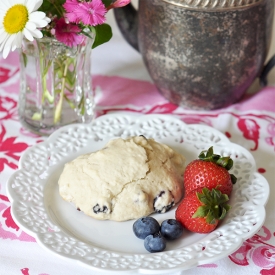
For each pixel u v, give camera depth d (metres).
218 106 0.64
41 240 0.45
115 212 0.49
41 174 0.53
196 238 0.47
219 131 0.58
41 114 0.59
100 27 0.55
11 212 0.48
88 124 0.58
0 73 0.69
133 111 0.64
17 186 0.51
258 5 0.57
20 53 0.57
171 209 0.50
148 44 0.61
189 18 0.56
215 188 0.48
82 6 0.50
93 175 0.50
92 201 0.49
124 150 0.51
